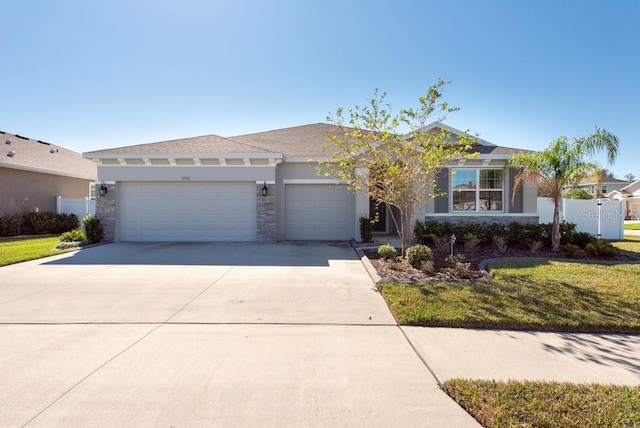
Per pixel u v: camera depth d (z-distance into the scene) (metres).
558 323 4.77
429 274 7.54
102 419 2.76
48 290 6.61
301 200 14.10
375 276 7.39
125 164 13.28
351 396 3.10
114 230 13.29
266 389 3.21
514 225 11.17
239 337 4.43
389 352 4.01
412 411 2.88
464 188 13.15
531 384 3.25
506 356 3.93
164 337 4.42
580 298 5.77
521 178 10.66
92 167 23.67
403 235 9.05
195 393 3.13
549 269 7.81
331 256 10.30
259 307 5.62
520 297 5.80
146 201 13.49
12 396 3.08
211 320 5.03
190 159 13.13
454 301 5.64
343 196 14.07
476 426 2.70
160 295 6.28
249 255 10.43
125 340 4.32
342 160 8.98
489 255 9.73
